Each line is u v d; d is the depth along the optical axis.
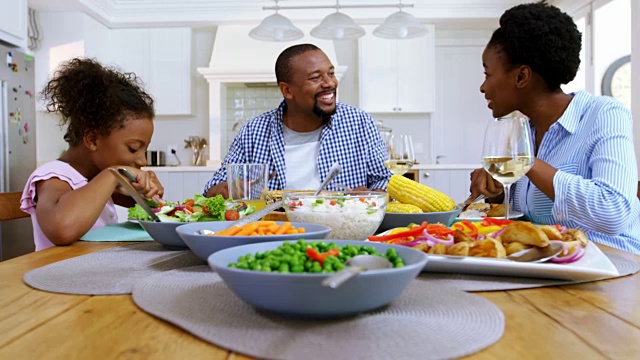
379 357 0.36
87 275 0.65
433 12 4.72
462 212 1.23
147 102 1.35
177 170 4.23
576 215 1.04
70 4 4.27
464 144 5.34
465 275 0.65
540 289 0.58
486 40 5.28
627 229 1.17
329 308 0.42
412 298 0.52
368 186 1.99
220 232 0.71
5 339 0.42
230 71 4.79
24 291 0.58
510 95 1.32
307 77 1.81
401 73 4.96
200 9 4.76
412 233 0.72
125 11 4.79
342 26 3.50
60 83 1.27
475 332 0.42
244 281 0.42
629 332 0.42
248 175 1.12
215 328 0.43
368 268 0.48
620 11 4.19
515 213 1.16
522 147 0.96
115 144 1.26
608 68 4.25
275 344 0.39
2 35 3.32
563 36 1.21
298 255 0.49
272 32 3.65
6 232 3.22
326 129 1.93
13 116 3.32
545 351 0.38
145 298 0.53
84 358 0.37
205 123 5.26
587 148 1.19
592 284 0.60
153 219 0.95
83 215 0.96
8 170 3.27
